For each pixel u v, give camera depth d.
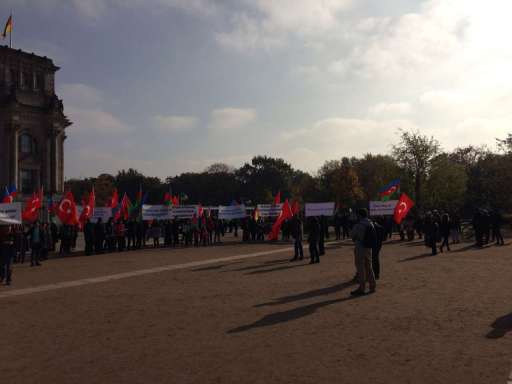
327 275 16.42
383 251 25.23
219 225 40.94
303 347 7.70
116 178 136.75
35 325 9.73
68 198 29.66
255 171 142.00
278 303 11.48
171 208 34.72
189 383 6.14
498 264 18.52
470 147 88.25
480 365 6.65
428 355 7.17
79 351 7.77
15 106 63.59
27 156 65.94
